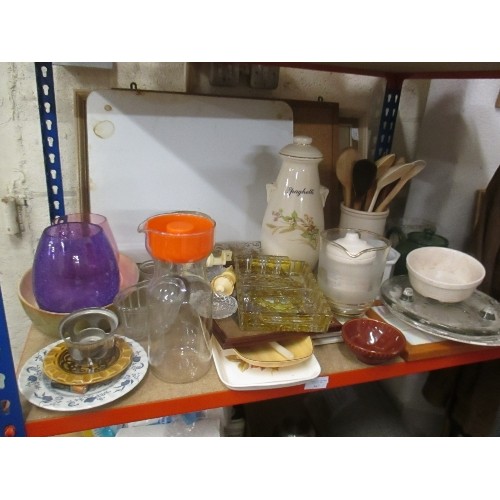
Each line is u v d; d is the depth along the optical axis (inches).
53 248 23.0
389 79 36.6
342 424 41.8
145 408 20.1
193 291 24.5
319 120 35.7
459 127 35.9
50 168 30.1
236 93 35.0
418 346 24.8
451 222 37.9
